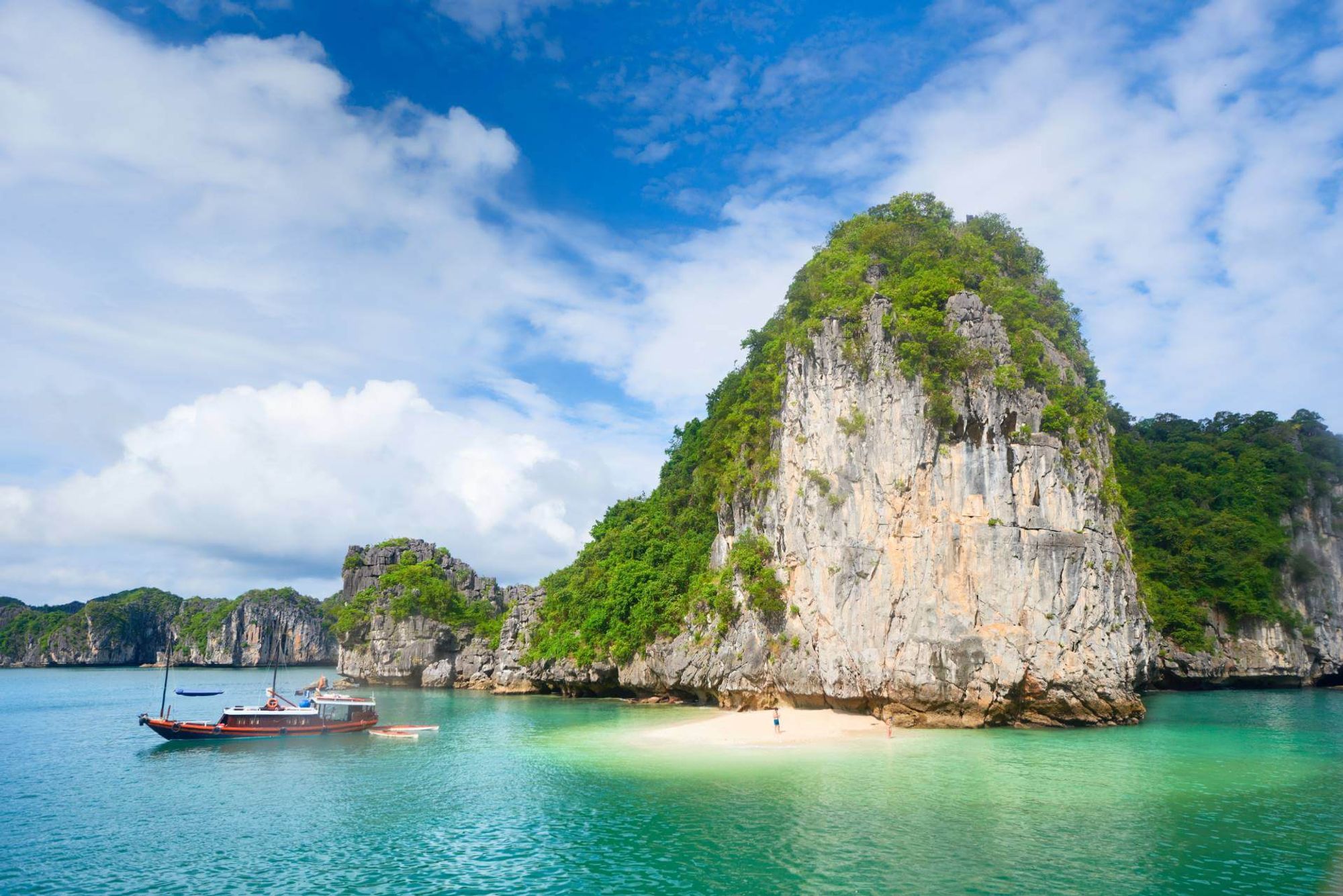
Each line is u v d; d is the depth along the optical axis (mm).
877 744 48094
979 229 72938
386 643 118875
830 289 64125
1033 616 53250
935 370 56750
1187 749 46469
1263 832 30125
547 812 34125
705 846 28938
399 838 31234
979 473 54875
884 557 55594
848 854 27828
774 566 62562
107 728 67938
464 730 59594
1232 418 117000
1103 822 31281
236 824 33656
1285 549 96312
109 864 28844
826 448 60031
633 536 91438
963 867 26438
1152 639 73562
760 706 62562
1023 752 45219
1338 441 108062
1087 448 59625
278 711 56250
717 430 80125
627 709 74250
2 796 39188
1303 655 95312
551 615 99188
